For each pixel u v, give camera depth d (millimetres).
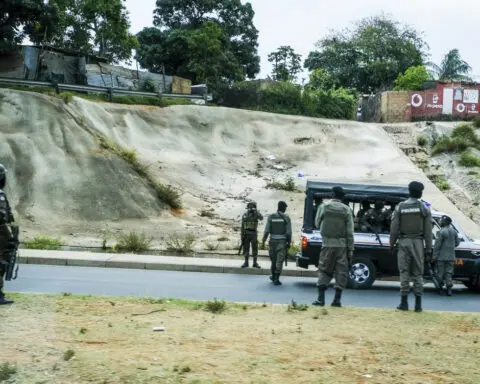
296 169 33656
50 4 38625
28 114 28469
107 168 26516
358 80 65250
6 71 36844
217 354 5820
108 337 6344
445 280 13039
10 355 5473
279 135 37094
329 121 39438
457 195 30875
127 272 14898
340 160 34938
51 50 37844
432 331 7348
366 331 7199
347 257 9305
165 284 12711
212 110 37281
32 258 16062
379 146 36875
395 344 6555
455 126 39250
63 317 7262
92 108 32031
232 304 8812
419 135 38875
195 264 16062
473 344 6664
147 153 32000
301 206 28109
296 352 6027
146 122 34656
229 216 26750
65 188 25109
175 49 55312
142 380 4910
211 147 34562
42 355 5516
